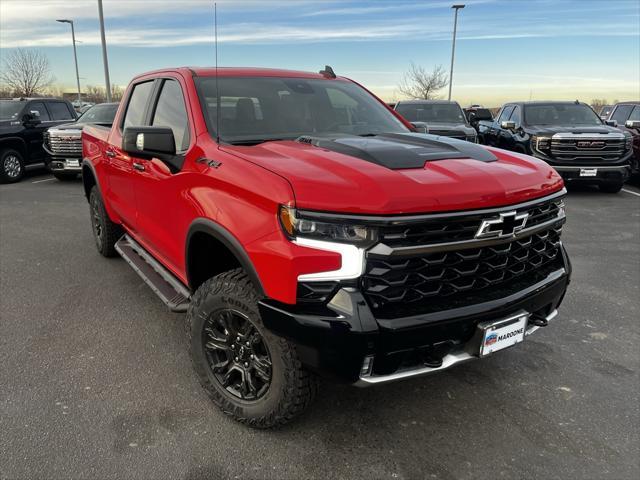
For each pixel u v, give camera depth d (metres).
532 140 10.00
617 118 12.74
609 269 5.46
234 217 2.48
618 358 3.53
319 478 2.39
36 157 12.50
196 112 3.18
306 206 2.18
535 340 3.80
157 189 3.38
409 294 2.30
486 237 2.36
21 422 2.75
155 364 3.39
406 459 2.52
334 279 2.17
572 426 2.78
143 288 4.74
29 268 5.31
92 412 2.85
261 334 2.46
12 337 3.75
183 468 2.44
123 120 4.46
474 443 2.64
